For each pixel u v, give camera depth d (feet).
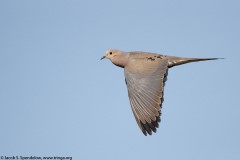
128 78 58.13
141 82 57.21
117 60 63.31
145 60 59.93
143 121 55.21
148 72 57.88
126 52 63.31
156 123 54.80
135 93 56.85
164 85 57.36
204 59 61.16
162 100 55.98
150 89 56.59
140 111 55.83
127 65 59.98
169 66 61.26
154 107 55.52
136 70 58.49
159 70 58.18
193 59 61.16
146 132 54.75
